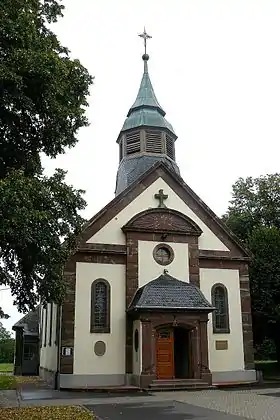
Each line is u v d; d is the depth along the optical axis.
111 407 17.38
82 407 17.23
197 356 24.47
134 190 27.92
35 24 17.53
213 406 17.34
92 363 24.64
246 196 40.41
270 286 32.03
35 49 17.02
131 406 17.61
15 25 15.97
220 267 28.34
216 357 26.67
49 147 18.67
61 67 16.78
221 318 27.64
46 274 17.70
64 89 17.78
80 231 18.75
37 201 16.50
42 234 16.56
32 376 37.19
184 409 16.66
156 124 32.41
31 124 17.83
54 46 18.64
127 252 26.58
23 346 39.38
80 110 18.28
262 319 33.22
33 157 18.48
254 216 39.38
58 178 18.25
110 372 24.75
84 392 23.02
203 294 27.09
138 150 31.92
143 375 23.45
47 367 30.89
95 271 25.95
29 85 16.62
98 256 26.19
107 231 26.73
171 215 27.92
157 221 27.55
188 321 24.72
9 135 17.81
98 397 20.81
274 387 24.56
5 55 16.16
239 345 27.31
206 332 24.92
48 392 23.06
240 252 28.98
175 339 26.80
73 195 18.22
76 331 24.83
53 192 17.61
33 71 15.98
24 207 15.18
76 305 25.12
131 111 33.94
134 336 25.17
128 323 25.64
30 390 24.34
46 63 16.22
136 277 26.36
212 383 25.06
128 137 32.59
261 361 49.06
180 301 24.77
